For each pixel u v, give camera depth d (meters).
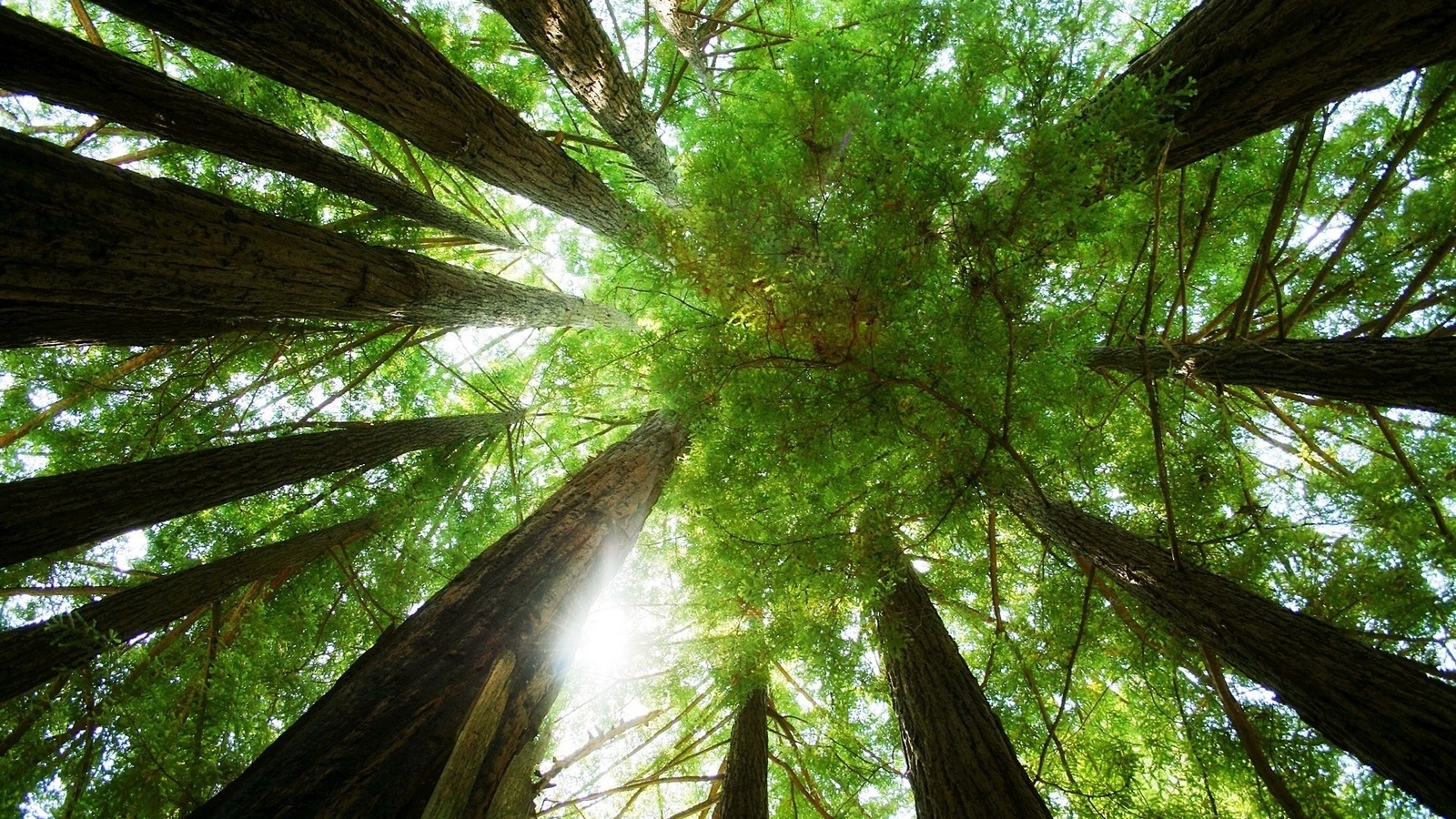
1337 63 2.68
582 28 4.31
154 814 3.65
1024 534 5.71
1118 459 4.92
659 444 5.12
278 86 4.93
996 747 3.59
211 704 4.28
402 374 7.19
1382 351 3.19
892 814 6.45
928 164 2.54
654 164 5.93
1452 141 3.81
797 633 3.91
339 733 2.07
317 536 5.23
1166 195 4.16
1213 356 3.82
